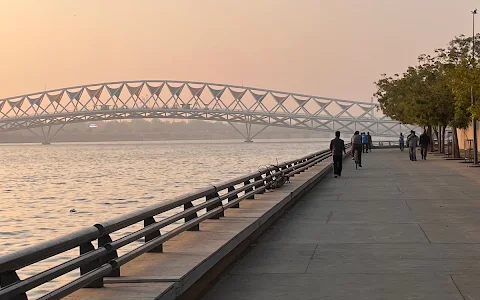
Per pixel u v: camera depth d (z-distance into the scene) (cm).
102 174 7575
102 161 12156
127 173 7606
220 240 1073
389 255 1148
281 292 895
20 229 2684
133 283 780
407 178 3159
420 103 5222
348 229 1484
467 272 995
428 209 1858
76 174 7744
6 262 533
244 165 8944
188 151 18712
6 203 4031
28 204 3919
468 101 4022
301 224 1588
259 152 16375
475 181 2925
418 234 1388
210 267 938
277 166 2208
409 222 1584
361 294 870
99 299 702
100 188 5234
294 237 1382
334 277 980
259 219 1366
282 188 2105
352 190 2538
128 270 844
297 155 13362
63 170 8925
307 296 868
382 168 4059
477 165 4097
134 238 841
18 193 4903
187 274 827
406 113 6688
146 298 706
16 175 7800
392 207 1923
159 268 853
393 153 7019
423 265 1055
